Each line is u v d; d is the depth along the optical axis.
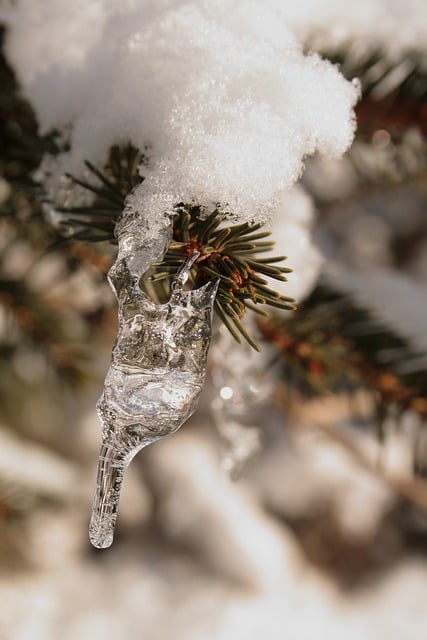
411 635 1.26
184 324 0.29
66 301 0.62
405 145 0.47
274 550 1.30
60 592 1.19
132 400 0.29
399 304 0.56
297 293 0.39
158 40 0.31
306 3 0.41
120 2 0.33
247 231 0.30
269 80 0.30
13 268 0.60
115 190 0.32
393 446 0.83
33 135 0.38
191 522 1.30
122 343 0.29
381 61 0.43
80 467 1.25
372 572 1.38
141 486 1.33
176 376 0.29
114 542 1.34
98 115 0.32
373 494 1.36
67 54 0.34
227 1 0.31
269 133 0.30
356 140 0.46
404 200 1.56
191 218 0.30
